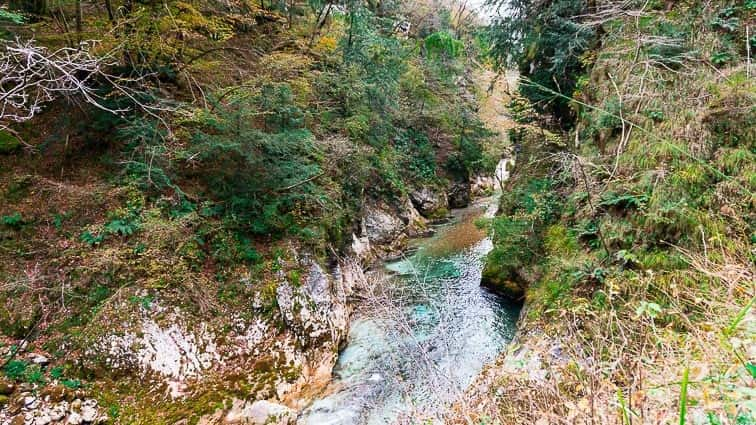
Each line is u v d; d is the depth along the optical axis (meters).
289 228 6.86
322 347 5.69
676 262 3.31
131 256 5.14
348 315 6.77
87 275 4.80
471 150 17.28
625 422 1.38
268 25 9.56
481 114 17.33
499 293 7.63
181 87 7.11
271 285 5.80
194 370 4.66
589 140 5.83
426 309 6.91
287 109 6.52
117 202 5.55
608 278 3.77
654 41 4.19
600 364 1.95
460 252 10.78
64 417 3.69
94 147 6.11
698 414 1.34
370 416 4.30
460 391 2.88
